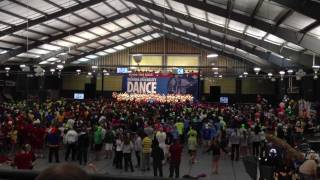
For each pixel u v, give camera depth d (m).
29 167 11.38
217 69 43.16
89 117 22.27
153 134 17.38
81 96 44.09
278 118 26.06
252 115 28.09
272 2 14.84
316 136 16.22
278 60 29.77
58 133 16.50
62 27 30.89
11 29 27.39
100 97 43.94
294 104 30.34
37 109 24.08
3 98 40.06
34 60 38.94
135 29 37.91
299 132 19.08
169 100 40.81
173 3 22.33
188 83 43.47
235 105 40.88
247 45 29.72
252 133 18.14
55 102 30.94
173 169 14.37
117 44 41.69
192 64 45.12
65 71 46.38
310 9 13.56
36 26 28.83
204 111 27.02
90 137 18.77
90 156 18.62
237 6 17.97
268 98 44.72
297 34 18.92
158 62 45.78
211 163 17.75
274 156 10.23
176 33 36.25
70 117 21.70
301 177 8.55
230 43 30.28
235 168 16.66
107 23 32.28
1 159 13.39
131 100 40.41
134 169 16.09
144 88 44.69
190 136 17.66
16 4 23.47
